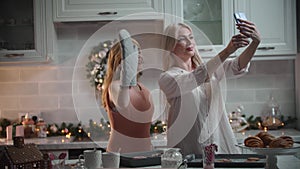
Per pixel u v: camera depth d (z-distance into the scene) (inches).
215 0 156.9
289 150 86.1
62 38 170.9
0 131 165.9
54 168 91.5
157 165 94.3
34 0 156.8
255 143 90.1
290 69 171.5
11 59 157.2
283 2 154.9
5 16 159.8
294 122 168.4
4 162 81.6
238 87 171.6
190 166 93.0
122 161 94.2
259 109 171.6
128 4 155.6
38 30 156.6
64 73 171.8
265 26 154.9
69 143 146.6
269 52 154.9
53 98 172.1
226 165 91.5
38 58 157.1
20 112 171.9
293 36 154.9
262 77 171.5
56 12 156.4
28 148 85.3
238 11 155.3
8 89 172.1
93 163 91.5
